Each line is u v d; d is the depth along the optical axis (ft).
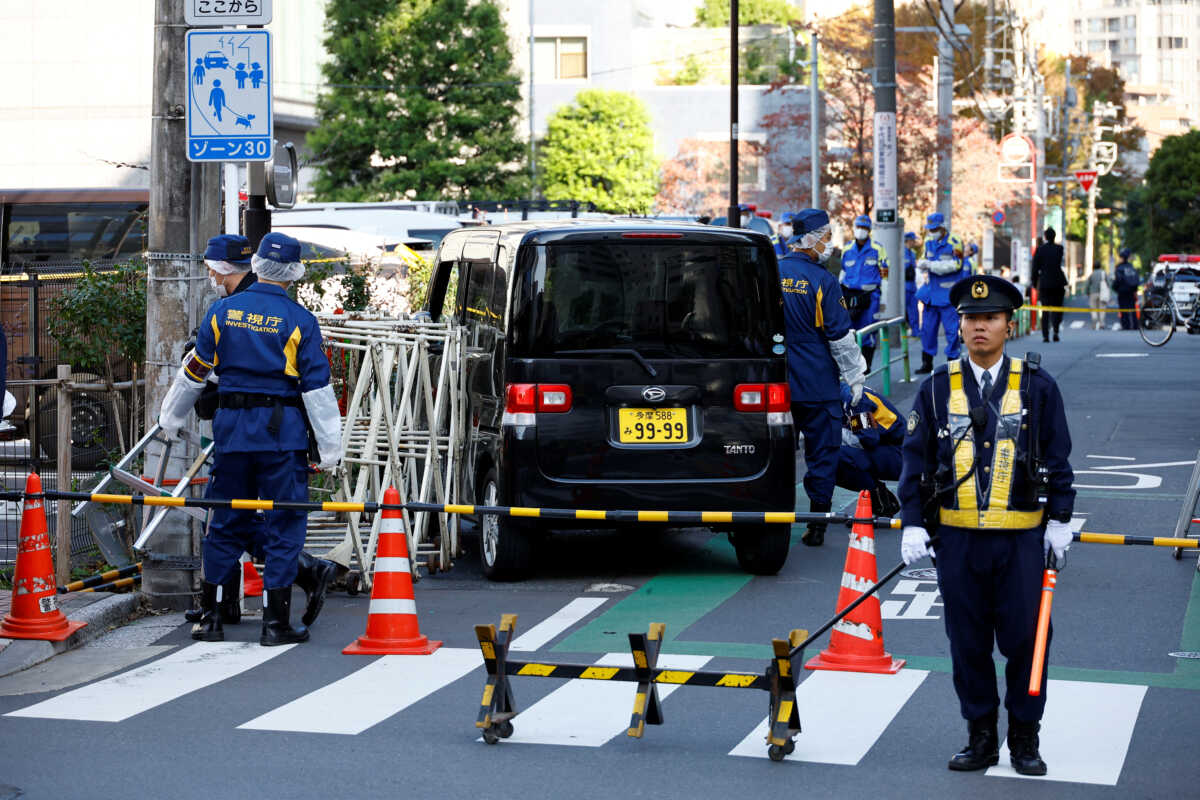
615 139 483.51
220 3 83.46
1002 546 52.37
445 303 105.19
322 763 55.21
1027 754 53.67
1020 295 52.21
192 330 83.76
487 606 82.64
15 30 456.86
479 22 397.19
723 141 499.51
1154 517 107.86
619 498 85.56
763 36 523.70
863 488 101.71
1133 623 76.79
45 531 74.64
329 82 397.19
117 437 100.01
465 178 391.24
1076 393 189.78
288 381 74.69
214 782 53.06
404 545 73.15
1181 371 216.13
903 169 409.90
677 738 58.39
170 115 83.46
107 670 70.23
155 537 82.84
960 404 52.54
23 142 456.86
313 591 77.10
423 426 97.66
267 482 74.64
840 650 68.28
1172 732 58.59
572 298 85.87
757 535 88.89
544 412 85.30
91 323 100.12
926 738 58.03
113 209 204.13
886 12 223.10
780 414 87.71
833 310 97.60
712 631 75.97
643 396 85.87
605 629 76.79
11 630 73.61
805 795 51.44
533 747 57.26
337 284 138.41
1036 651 50.98
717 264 87.20
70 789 52.34
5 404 72.64
